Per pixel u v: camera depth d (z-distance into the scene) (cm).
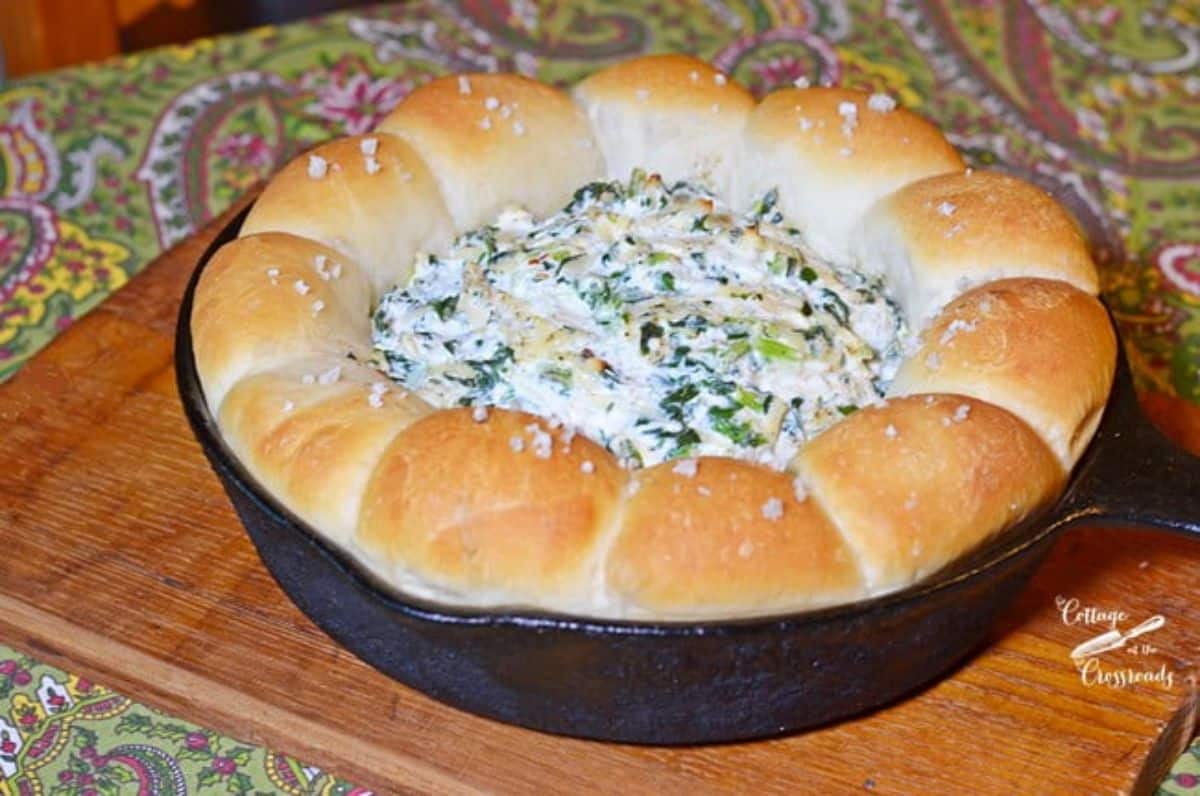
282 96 93
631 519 59
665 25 98
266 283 67
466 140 74
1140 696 65
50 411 74
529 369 65
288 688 65
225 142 91
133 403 74
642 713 61
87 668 67
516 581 59
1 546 69
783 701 61
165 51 96
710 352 65
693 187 75
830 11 99
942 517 60
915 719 64
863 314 68
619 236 69
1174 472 62
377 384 64
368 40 97
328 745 64
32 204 87
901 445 61
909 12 99
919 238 70
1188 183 90
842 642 59
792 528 59
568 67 96
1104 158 91
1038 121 93
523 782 62
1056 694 65
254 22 131
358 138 73
